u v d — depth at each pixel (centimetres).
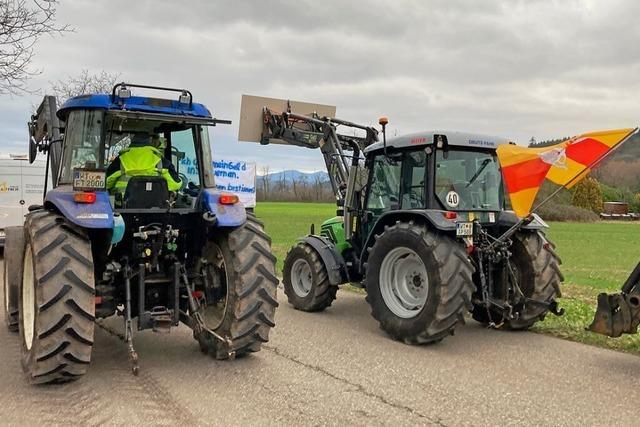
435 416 402
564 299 841
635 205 6019
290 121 884
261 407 415
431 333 577
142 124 553
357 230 755
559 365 525
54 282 433
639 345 580
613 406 423
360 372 500
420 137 641
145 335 613
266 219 3681
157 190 502
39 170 1375
